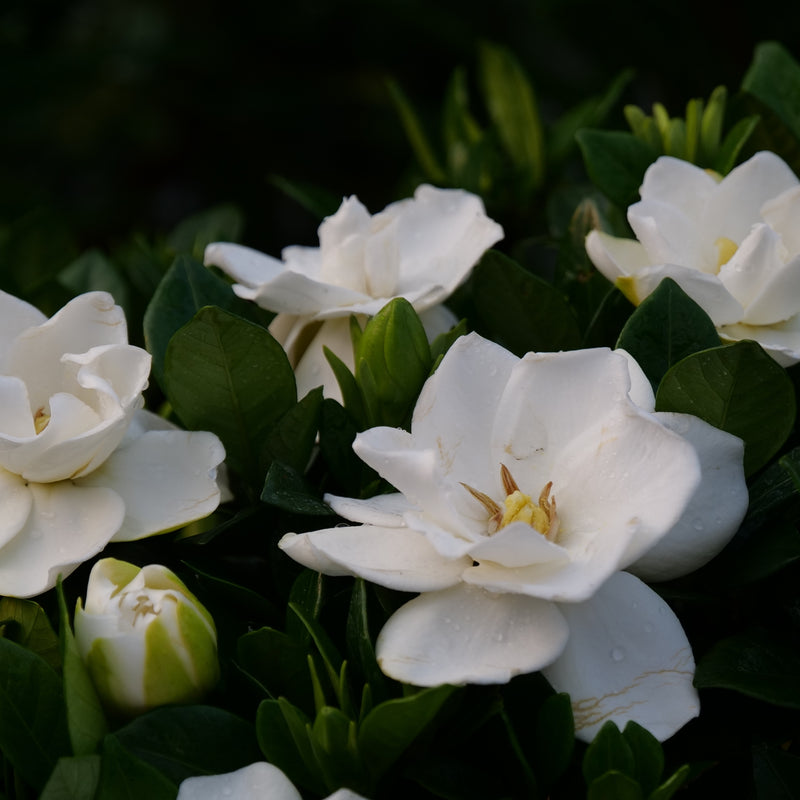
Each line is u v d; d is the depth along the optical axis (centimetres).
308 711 63
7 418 65
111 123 162
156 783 61
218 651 64
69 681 61
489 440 63
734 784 64
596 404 62
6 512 65
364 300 68
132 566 63
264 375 67
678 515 60
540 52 163
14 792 63
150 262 77
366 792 62
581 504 62
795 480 61
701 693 64
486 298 70
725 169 74
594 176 73
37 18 160
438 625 61
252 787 61
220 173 168
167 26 165
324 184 169
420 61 166
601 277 73
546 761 61
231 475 69
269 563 67
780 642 63
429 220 72
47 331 66
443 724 62
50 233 80
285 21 163
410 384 66
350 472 67
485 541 60
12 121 157
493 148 81
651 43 137
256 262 71
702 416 65
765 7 132
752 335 68
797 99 77
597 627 62
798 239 69
